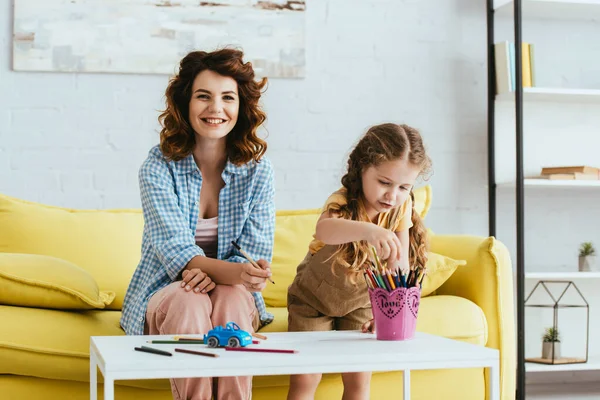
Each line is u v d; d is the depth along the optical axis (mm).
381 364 1369
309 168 3135
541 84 3352
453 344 1501
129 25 2975
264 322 2090
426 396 2213
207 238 2039
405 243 1930
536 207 3336
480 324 2299
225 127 1983
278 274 2502
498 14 3324
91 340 1544
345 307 1942
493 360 1414
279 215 2754
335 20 3174
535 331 3318
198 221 2033
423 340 1572
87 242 2428
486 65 3303
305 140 3135
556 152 3350
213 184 2070
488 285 2396
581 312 3354
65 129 2938
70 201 2934
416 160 1740
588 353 3363
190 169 2020
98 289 2166
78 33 2938
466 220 3264
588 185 3104
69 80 2943
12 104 2898
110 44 2959
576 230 3357
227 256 2045
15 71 2900
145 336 1598
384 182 1754
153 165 1999
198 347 1450
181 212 1988
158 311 1746
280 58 3098
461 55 3287
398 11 3234
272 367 1323
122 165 2977
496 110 3299
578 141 3371
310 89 3145
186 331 1660
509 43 3178
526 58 3148
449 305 2287
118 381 1927
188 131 2023
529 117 3326
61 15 2926
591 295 3373
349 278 1873
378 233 1622
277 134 3109
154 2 2990
